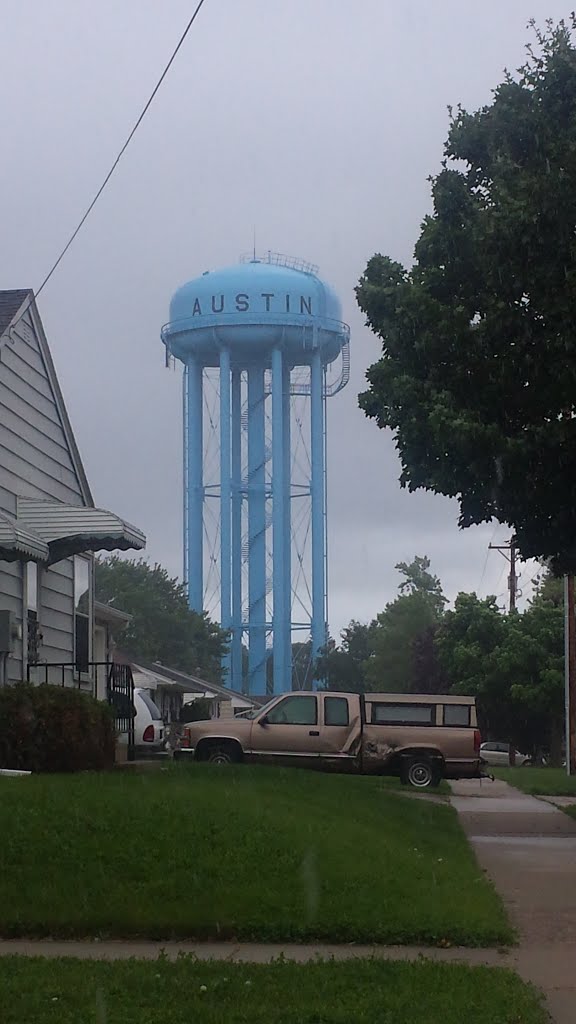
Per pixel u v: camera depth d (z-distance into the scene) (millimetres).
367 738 25750
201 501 67062
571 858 15008
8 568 21484
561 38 17781
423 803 20469
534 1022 7391
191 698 55562
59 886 10766
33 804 12852
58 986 8062
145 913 10148
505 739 62406
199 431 65750
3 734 17828
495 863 14531
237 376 66812
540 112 17688
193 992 7969
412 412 17750
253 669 71250
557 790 29062
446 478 17766
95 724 18797
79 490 25531
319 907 10352
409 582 88562
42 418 23391
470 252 18234
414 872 12102
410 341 18031
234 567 68812
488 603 57625
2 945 9742
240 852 11656
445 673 67000
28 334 22625
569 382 16828
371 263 19375
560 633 55719
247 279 62406
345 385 67000
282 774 19547
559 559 19625
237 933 9961
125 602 71250
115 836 11836
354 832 13633
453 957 9430
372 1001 7770
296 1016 7426
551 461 17250
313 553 67500
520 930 10453
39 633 23109
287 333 62375
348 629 98625
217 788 15625
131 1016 7402
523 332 17234
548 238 16891
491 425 16984
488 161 18562
